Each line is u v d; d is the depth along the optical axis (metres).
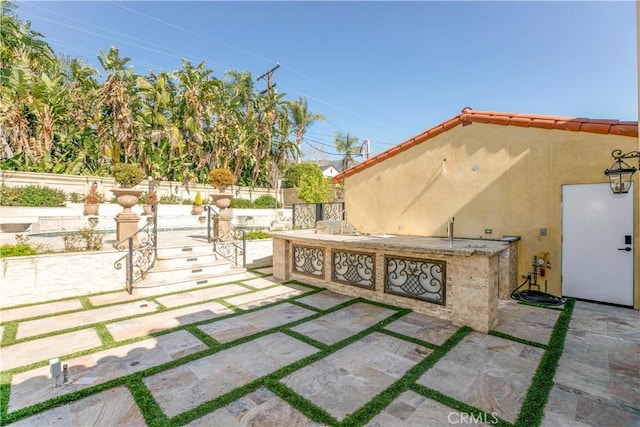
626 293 5.34
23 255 5.99
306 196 18.45
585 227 5.70
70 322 4.89
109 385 3.10
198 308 5.58
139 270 7.00
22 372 3.37
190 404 2.80
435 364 3.52
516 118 6.36
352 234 7.87
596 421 2.54
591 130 5.48
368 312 5.31
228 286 7.11
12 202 12.87
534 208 6.25
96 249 7.03
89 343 4.13
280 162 25.02
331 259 6.77
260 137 22.98
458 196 7.34
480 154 6.99
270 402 2.84
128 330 4.57
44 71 18.39
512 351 3.82
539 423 2.52
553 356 3.67
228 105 21.41
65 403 2.82
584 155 5.68
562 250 5.95
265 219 18.22
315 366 3.49
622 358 3.62
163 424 2.52
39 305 5.72
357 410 2.71
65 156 17.80
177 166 19.55
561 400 2.83
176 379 3.23
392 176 8.76
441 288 4.99
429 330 4.50
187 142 20.41
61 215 13.90
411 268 5.43
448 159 7.54
